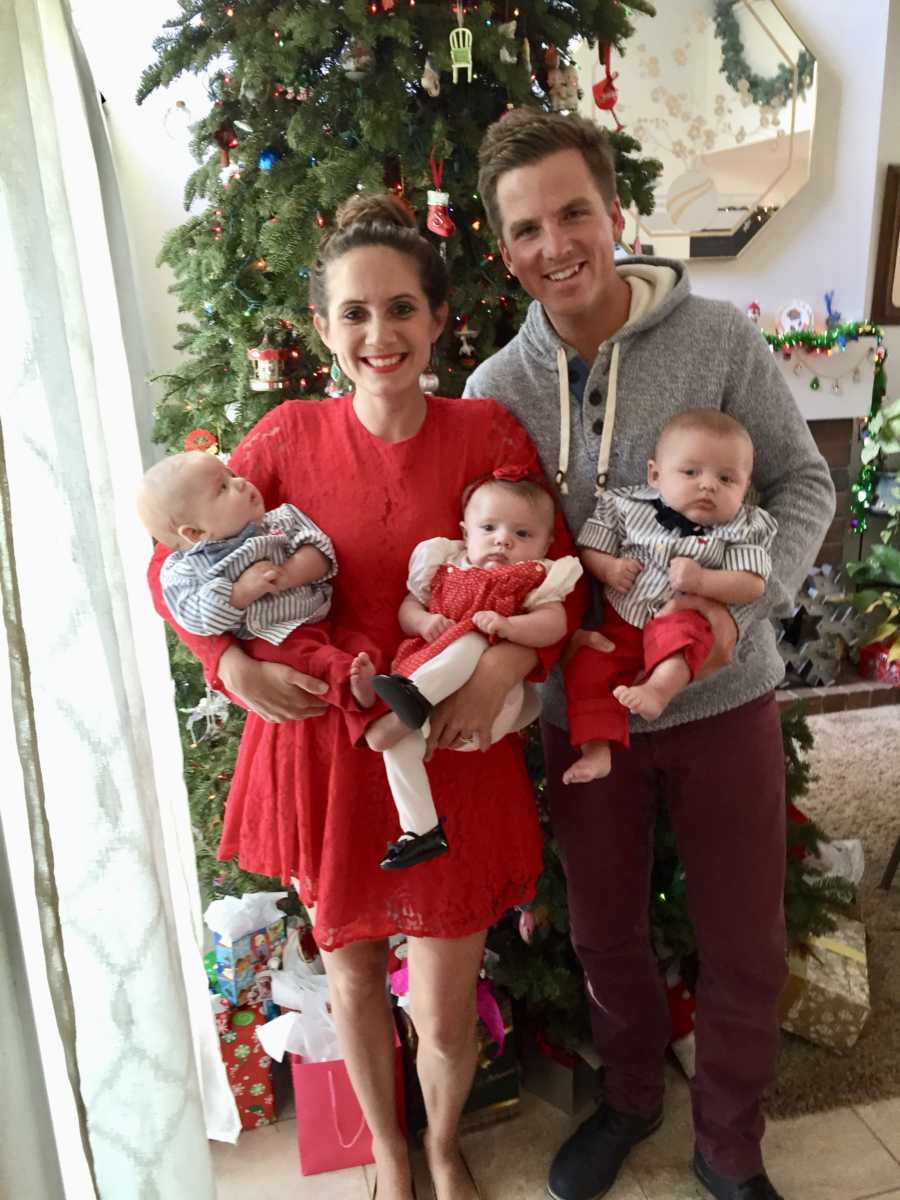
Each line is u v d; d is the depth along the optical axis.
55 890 0.98
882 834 2.59
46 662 1.02
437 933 1.22
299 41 1.55
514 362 1.35
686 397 1.25
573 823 1.41
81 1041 1.12
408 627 1.21
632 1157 1.63
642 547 1.23
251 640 1.18
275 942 1.78
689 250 3.28
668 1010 1.60
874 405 3.48
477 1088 1.69
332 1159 1.63
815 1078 1.78
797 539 1.25
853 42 3.19
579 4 1.73
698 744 1.29
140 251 2.82
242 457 1.28
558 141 1.16
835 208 3.38
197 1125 1.24
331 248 1.16
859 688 3.45
